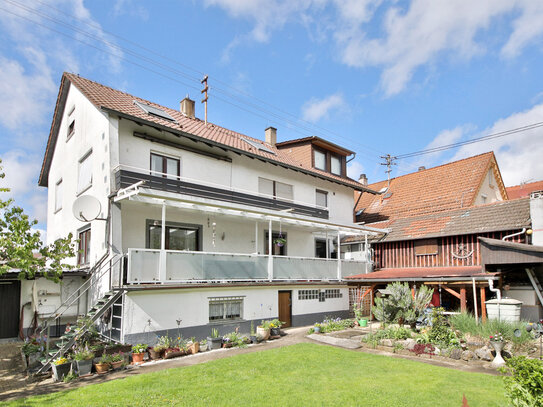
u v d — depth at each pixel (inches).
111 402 265.6
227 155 682.2
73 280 562.6
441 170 985.5
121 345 405.4
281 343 490.3
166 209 572.7
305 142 896.9
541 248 463.8
